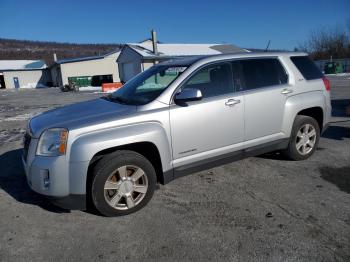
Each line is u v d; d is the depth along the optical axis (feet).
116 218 12.28
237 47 138.62
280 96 15.87
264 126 15.52
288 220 11.62
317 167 16.69
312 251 9.85
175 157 13.21
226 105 14.14
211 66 14.33
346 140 21.67
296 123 16.83
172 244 10.48
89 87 150.92
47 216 12.58
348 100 41.45
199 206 12.96
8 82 198.08
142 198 12.69
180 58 16.03
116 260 9.80
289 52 17.25
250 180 15.34
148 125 12.39
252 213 12.23
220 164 14.56
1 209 13.24
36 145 11.91
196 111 13.42
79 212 12.82
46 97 86.74
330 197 13.32
